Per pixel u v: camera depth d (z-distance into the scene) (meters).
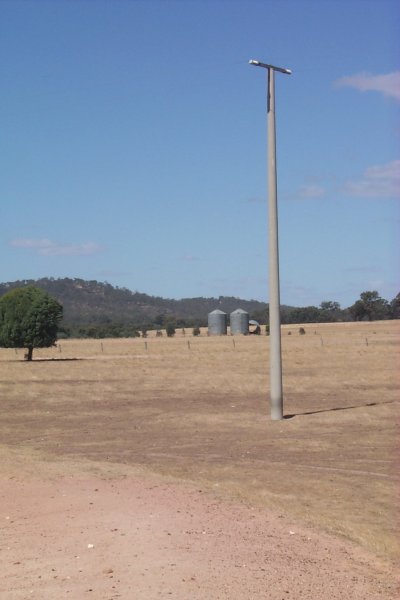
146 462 15.15
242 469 14.27
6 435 19.59
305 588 7.37
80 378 37.22
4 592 7.21
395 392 28.62
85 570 7.81
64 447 17.42
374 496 11.95
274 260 21.25
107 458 15.73
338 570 8.04
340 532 9.66
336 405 24.58
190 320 188.25
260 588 7.29
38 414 23.95
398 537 9.54
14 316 53.09
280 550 8.62
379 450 16.30
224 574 7.66
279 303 21.30
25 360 55.25
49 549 8.64
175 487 12.17
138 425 21.03
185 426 20.55
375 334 93.00
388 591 7.44
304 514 10.59
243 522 9.86
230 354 58.00
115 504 10.85
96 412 24.17
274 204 21.31
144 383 33.75
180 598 6.96
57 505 10.96
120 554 8.31
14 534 9.38
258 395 28.33
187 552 8.38
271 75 21.17
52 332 53.88
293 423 20.39
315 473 13.85
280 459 15.38
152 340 97.81
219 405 25.20
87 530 9.41
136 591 7.14
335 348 61.66
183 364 47.31
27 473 13.66
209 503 10.95
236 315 107.62
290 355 53.44
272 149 21.28
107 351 70.44
